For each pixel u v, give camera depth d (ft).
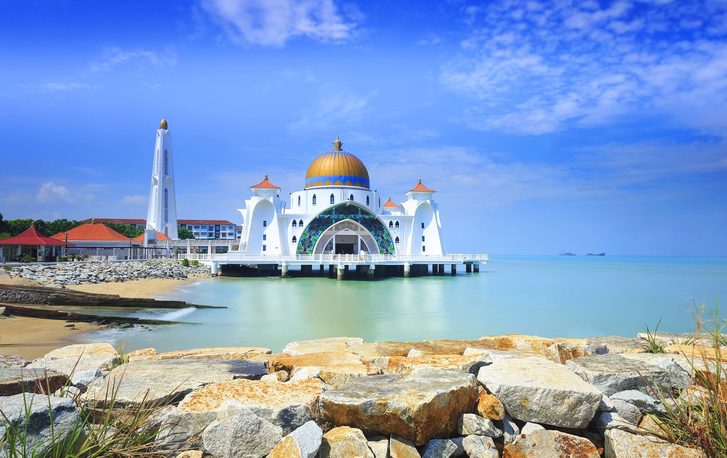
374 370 25.41
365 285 163.22
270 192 230.07
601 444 18.67
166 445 17.17
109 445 16.21
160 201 285.02
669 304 114.73
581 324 84.69
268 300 115.03
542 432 18.53
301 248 223.92
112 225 325.01
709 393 18.47
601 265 475.31
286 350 35.78
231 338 65.87
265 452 16.67
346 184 238.68
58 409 16.11
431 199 249.14
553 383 19.67
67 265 153.38
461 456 18.20
